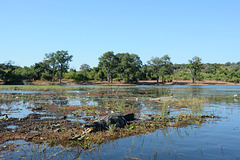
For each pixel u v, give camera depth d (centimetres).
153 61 10231
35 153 622
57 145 700
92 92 3503
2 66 11425
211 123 1044
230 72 12600
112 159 567
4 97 2353
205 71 15438
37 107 1552
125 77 10819
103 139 770
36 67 10656
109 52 9644
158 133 854
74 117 1192
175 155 593
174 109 1552
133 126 974
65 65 9888
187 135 815
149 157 579
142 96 2705
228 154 600
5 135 808
